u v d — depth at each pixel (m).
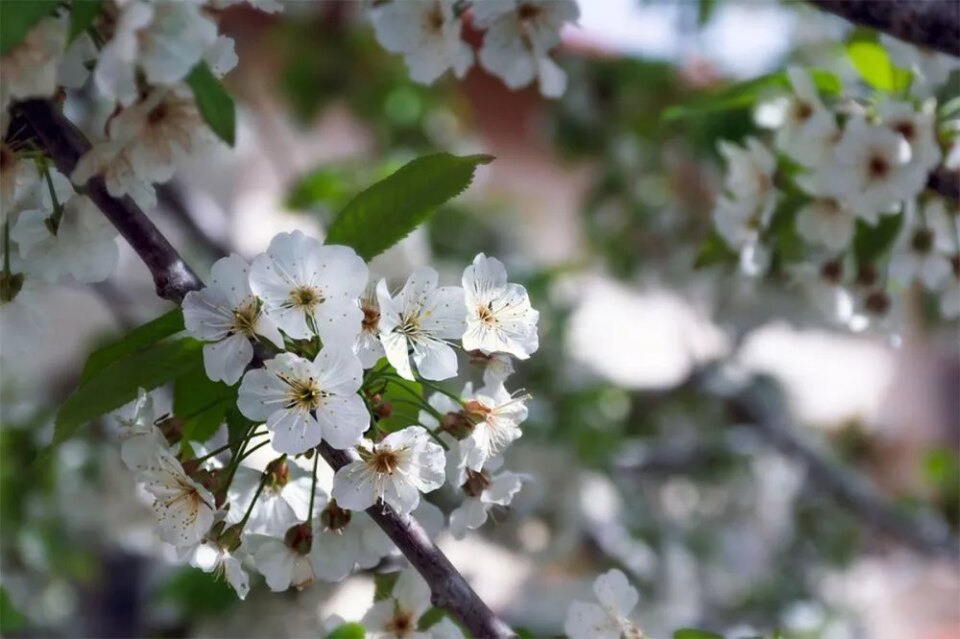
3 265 0.61
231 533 0.59
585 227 1.67
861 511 1.58
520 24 0.70
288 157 1.70
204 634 1.04
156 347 0.60
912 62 0.76
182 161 0.59
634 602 0.63
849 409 2.50
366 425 0.57
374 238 0.62
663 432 1.61
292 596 1.02
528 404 1.31
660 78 1.57
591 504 1.34
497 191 1.91
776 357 2.36
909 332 1.57
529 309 0.59
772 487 1.66
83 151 0.57
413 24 0.70
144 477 0.59
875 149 0.75
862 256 0.78
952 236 0.77
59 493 1.27
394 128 1.62
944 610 2.20
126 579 1.41
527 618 1.30
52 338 1.64
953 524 1.54
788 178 0.80
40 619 1.28
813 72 0.79
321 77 1.60
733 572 1.65
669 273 1.56
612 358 1.93
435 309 0.59
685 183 1.55
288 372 0.57
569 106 1.60
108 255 0.62
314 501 0.61
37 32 0.56
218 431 0.62
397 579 0.63
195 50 0.56
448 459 0.60
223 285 0.57
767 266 0.81
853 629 1.76
